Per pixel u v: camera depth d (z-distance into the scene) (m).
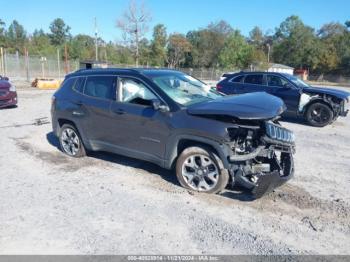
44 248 3.34
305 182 5.17
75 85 6.08
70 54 74.56
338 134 9.05
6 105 11.95
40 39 89.88
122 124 5.22
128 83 5.26
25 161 6.03
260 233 3.65
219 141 4.23
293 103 10.59
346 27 93.56
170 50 76.81
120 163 5.90
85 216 3.98
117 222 3.84
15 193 4.62
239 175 4.30
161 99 4.82
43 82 23.44
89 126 5.75
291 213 4.11
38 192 4.65
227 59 73.88
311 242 3.50
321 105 10.07
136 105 5.09
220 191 4.55
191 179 4.68
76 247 3.36
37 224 3.79
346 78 65.38
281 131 4.38
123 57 63.44
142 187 4.84
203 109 4.38
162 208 4.19
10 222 3.83
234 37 76.06
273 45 95.44
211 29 86.75
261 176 4.08
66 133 6.33
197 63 84.25
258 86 11.43
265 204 4.33
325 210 4.21
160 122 4.75
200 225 3.79
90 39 89.94
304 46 79.81
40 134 8.20
